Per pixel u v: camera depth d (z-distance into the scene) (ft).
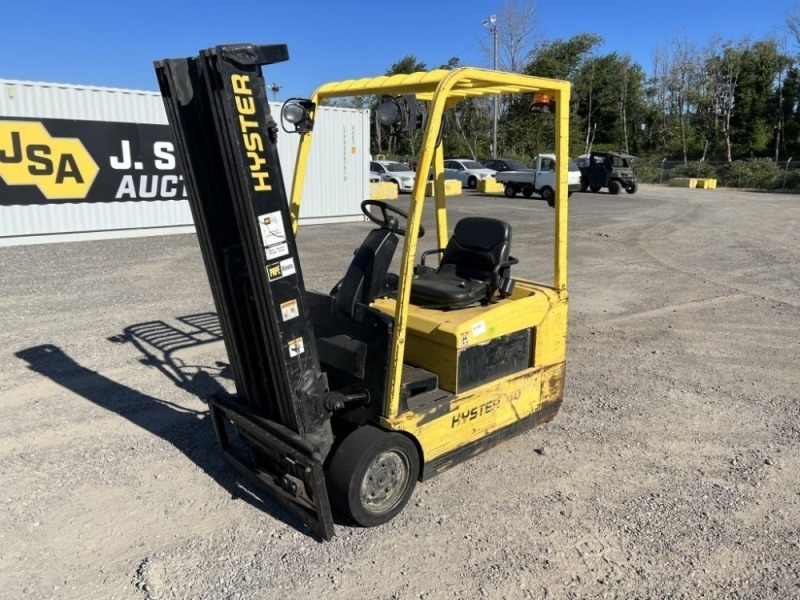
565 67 173.06
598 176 98.17
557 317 14.80
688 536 11.50
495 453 14.47
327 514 10.82
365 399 11.77
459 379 12.79
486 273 14.32
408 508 12.21
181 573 10.31
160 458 14.11
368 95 13.20
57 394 17.62
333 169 57.36
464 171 104.47
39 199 42.06
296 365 10.84
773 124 174.70
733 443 15.28
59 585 10.02
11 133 40.27
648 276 35.06
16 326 23.82
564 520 11.93
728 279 34.32
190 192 10.80
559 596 9.90
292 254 10.51
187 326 24.04
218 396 13.08
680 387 18.84
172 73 10.03
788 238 49.96
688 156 185.68
